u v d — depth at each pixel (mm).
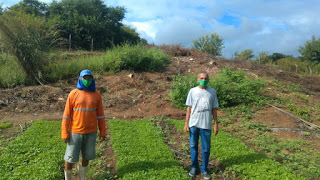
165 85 11180
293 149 6387
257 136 7164
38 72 10523
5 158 4945
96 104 4371
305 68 21906
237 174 5000
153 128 7176
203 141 4809
